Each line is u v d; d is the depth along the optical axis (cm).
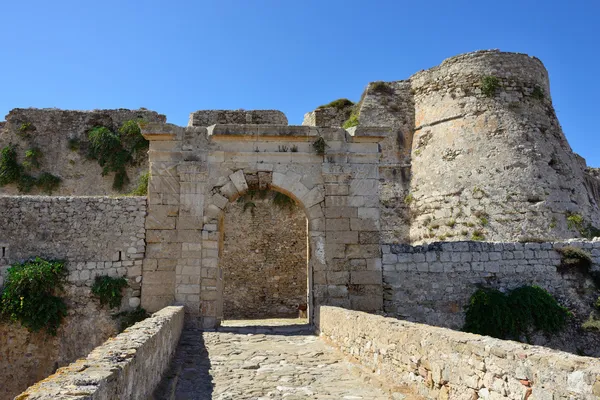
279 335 1412
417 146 2547
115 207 1554
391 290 1587
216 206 1563
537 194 2188
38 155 2745
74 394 410
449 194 2311
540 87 2480
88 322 1478
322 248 1577
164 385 849
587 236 2194
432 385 724
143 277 1513
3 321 1427
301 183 1608
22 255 1500
